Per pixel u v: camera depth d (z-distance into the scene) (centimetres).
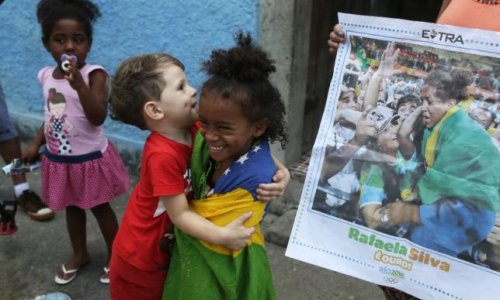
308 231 151
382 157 143
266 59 126
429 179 137
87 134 224
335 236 149
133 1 305
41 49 352
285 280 247
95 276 252
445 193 135
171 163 135
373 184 144
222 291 138
